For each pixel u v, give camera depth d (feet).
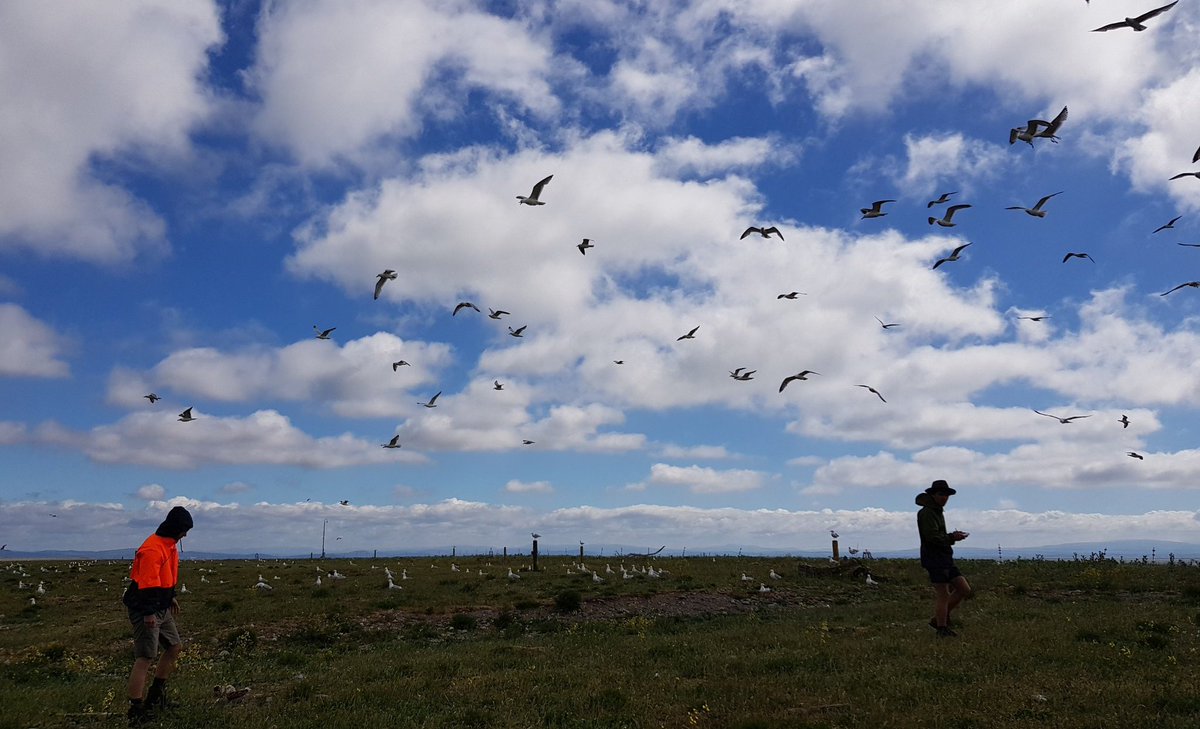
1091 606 76.23
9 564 231.30
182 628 85.05
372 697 40.75
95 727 36.70
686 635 65.82
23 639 80.64
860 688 37.63
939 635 53.11
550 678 44.52
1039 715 31.40
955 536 54.08
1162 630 53.52
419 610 95.14
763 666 45.27
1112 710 31.30
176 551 40.09
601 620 86.74
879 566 145.28
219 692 44.52
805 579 125.49
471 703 38.65
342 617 89.45
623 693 39.34
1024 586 100.07
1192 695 32.89
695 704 36.65
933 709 32.63
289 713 37.78
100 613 107.14
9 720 37.55
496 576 145.89
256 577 161.07
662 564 168.25
